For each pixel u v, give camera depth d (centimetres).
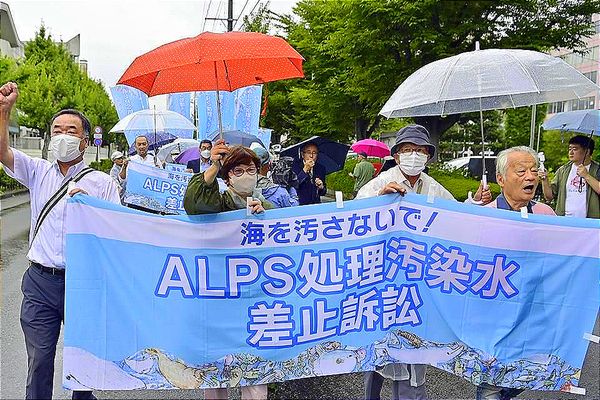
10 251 1008
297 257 344
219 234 338
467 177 2059
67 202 327
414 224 352
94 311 330
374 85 1823
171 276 337
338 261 347
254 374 344
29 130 3406
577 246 352
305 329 347
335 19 2011
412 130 376
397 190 348
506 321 354
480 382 357
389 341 354
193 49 339
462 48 1689
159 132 1308
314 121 2570
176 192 934
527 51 480
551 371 355
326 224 345
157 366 337
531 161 355
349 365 351
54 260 340
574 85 454
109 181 361
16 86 343
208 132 1130
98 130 1809
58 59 3612
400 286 354
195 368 340
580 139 632
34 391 336
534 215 350
